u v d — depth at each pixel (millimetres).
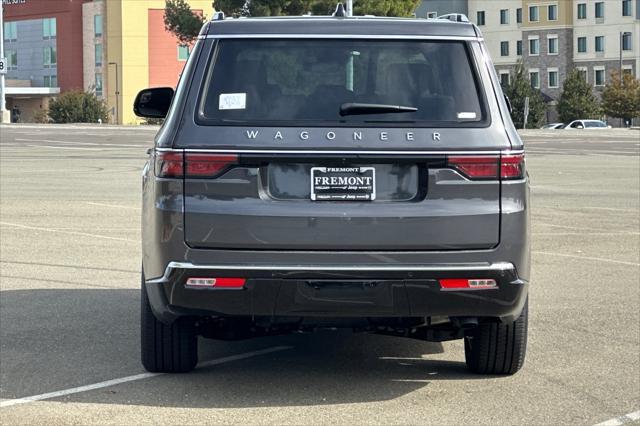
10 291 10195
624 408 6391
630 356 7734
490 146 6023
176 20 70312
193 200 5980
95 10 114500
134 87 111688
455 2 129500
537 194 21422
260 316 6117
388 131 6008
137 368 7273
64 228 15133
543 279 11141
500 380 7031
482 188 6016
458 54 6293
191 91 6172
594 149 42531
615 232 15188
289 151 5941
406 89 6184
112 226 15414
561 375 7176
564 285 10781
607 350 7922
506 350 6855
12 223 15703
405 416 6188
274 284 5926
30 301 9688
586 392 6750
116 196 19984
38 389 6750
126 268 11617
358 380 7004
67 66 117188
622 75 108562
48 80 119562
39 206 18094
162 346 6906
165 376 7070
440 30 6355
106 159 32375
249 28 6328
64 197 19734
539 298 10055
